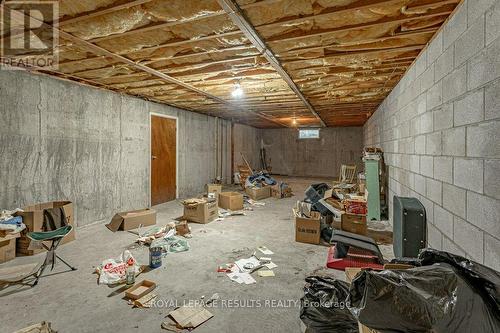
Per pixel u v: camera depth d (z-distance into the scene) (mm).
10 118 3109
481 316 912
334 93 4875
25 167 3262
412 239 2512
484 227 1504
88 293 2182
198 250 3148
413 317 969
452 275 976
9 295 2139
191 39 2459
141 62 3125
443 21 2094
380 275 1040
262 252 3084
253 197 6441
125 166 4848
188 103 5938
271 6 1931
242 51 2791
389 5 1889
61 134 3701
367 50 2719
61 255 2965
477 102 1581
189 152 6902
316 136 12055
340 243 2771
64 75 3607
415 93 2930
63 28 2234
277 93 4922
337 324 1624
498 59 1368
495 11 1394
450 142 1969
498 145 1371
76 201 3930
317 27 2264
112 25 2188
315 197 4293
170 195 6168
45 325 1706
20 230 2816
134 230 3900
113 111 4590
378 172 4684
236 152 9930
